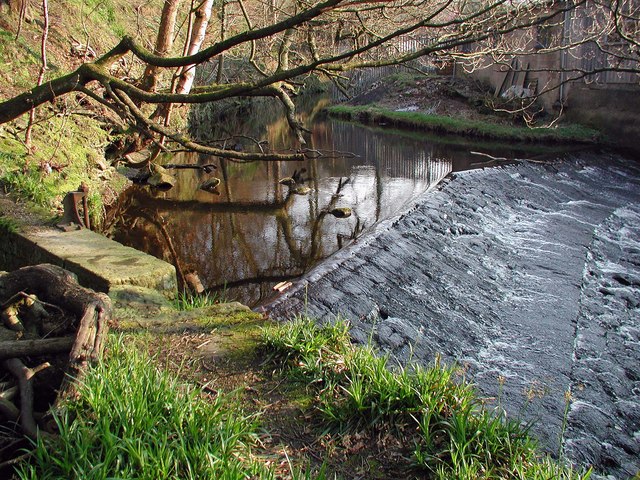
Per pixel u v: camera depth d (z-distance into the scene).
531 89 21.09
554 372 6.99
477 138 20.62
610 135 18.08
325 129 23.39
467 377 6.67
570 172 15.23
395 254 9.02
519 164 14.95
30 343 4.09
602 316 8.55
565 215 12.52
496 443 3.78
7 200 8.55
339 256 8.73
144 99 8.35
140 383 3.85
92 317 4.30
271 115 26.86
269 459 3.73
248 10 18.34
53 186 10.05
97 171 12.31
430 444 3.83
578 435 5.92
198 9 11.62
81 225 7.77
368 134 22.22
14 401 3.85
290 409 4.24
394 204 12.88
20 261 7.28
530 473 3.62
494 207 12.27
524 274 9.68
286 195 13.57
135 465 3.29
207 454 3.34
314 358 4.67
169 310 5.64
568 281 9.49
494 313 8.26
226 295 8.20
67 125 12.21
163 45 11.75
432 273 8.93
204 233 10.91
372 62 7.64
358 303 7.59
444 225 10.69
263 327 5.23
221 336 5.12
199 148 9.34
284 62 11.88
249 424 3.96
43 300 4.72
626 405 6.64
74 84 8.55
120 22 18.36
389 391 4.18
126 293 5.82
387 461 3.80
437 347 7.18
